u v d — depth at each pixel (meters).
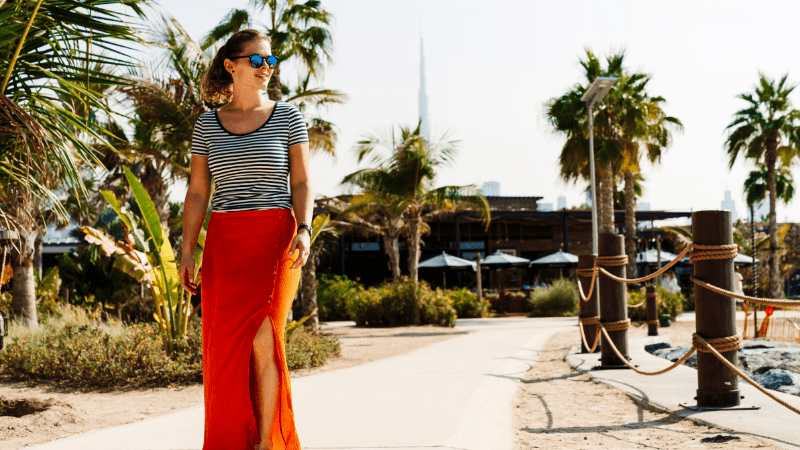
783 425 4.03
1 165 4.99
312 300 15.71
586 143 24.16
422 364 8.52
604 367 7.48
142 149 13.06
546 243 40.09
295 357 8.95
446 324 20.22
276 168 2.47
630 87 24.91
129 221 9.42
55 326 11.20
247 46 2.55
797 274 52.62
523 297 28.42
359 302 21.20
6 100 4.46
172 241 21.47
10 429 4.77
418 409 5.01
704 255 4.65
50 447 3.81
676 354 8.85
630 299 19.70
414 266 22.72
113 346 8.24
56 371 8.05
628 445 3.82
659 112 25.39
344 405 5.25
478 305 26.14
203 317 2.46
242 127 2.51
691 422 4.39
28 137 4.71
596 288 9.26
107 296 18.11
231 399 2.30
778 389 5.64
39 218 13.09
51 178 5.46
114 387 7.56
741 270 36.19
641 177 34.22
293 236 2.49
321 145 15.56
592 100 17.44
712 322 4.63
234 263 2.39
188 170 13.63
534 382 6.91
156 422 4.70
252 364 2.39
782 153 33.31
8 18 4.70
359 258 38.47
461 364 8.50
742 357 7.82
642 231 37.72
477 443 3.81
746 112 33.72
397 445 3.73
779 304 3.59
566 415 4.96
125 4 5.16
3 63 4.93
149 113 12.12
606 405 5.31
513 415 5.04
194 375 7.87
